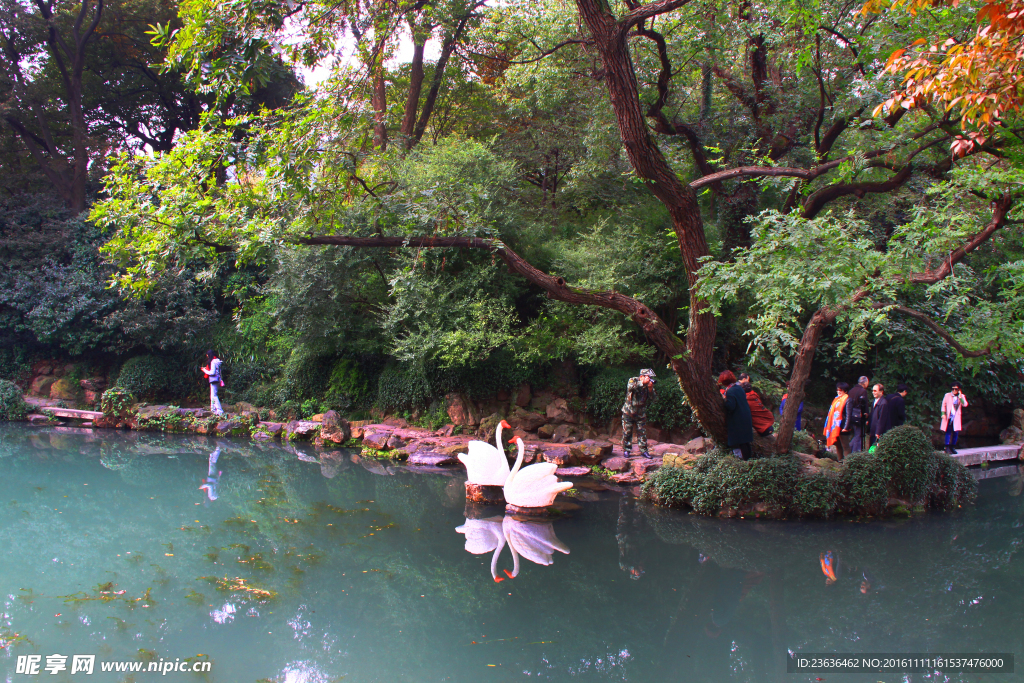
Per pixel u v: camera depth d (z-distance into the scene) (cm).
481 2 1519
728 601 579
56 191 2134
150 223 872
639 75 1308
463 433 1344
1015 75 513
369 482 1024
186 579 604
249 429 1497
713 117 1454
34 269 1812
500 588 603
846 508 866
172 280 1698
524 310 1481
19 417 1619
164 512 826
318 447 1339
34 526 759
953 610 557
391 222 1060
